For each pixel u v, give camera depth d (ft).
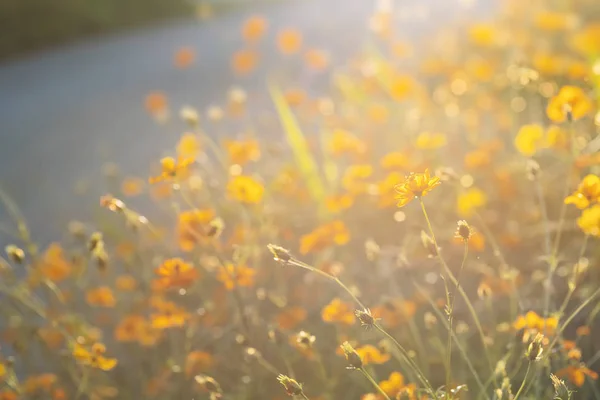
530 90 11.81
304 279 9.04
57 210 14.65
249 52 15.58
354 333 7.59
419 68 16.62
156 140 18.49
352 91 14.30
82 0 43.14
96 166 17.29
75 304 9.63
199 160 11.45
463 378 7.04
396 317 7.12
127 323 7.91
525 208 10.20
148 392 7.68
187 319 7.38
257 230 9.39
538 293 8.40
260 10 44.45
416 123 12.13
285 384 4.91
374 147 12.10
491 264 9.06
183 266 6.53
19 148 20.59
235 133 16.20
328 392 7.11
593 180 5.58
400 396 5.21
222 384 7.76
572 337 7.64
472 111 12.55
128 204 13.52
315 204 10.69
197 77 25.35
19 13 40.16
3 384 7.75
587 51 12.34
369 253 7.38
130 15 45.70
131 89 25.77
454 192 9.96
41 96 27.89
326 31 29.37
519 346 6.98
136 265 9.66
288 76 21.86
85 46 40.01
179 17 47.67
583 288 8.21
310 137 12.62
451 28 19.75
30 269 8.32
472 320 8.14
